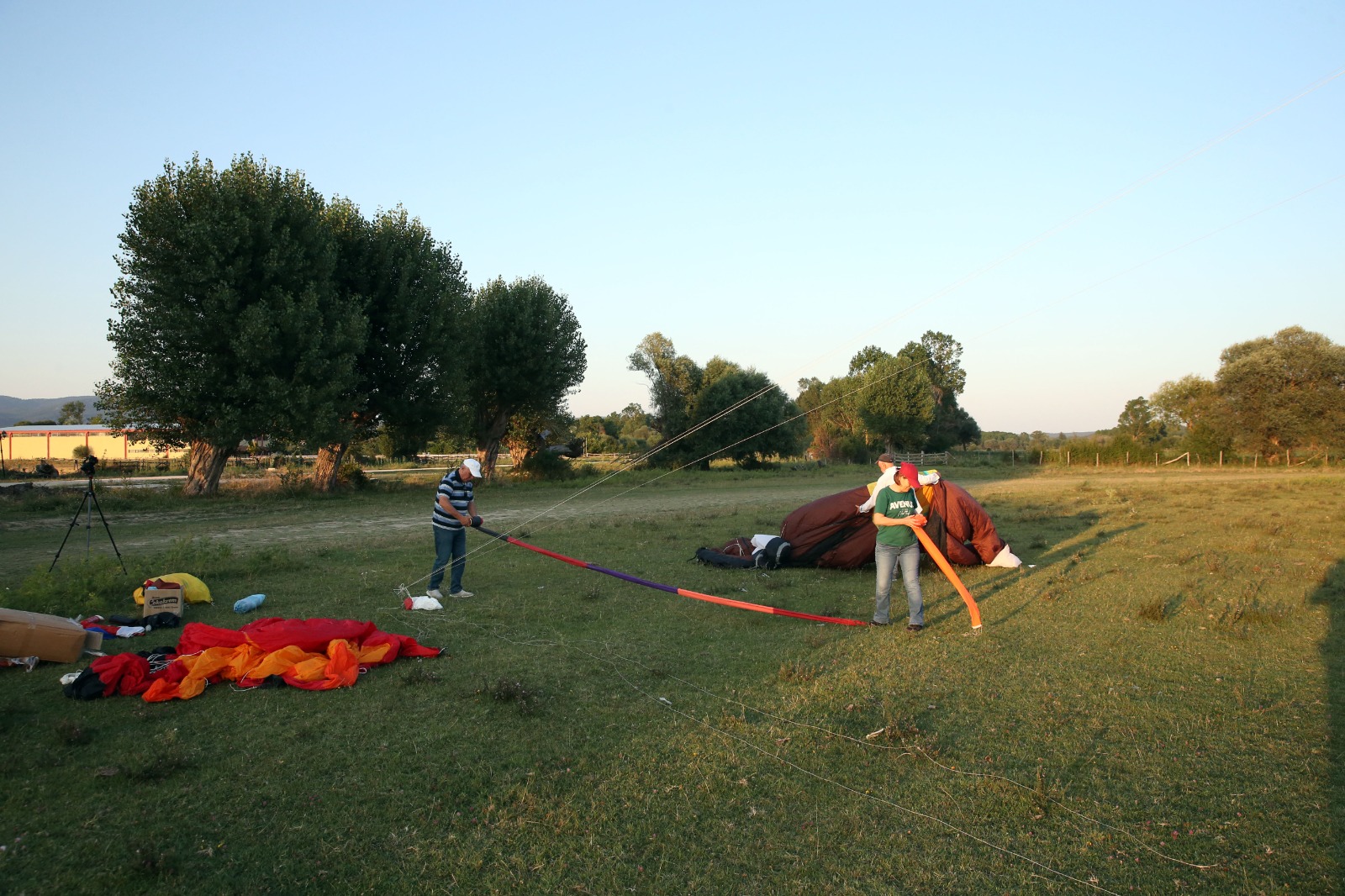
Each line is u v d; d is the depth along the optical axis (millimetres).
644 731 4906
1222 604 8352
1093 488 28000
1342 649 6711
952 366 81250
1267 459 48125
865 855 3531
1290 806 3980
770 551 10891
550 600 8805
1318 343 48062
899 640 7137
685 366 53094
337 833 3658
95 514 20000
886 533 7551
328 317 25156
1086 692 5688
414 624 7660
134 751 4512
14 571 10961
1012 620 7836
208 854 3445
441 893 3215
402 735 4816
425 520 18781
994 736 4875
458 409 30797
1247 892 3252
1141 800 4062
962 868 3430
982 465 55219
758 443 51812
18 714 5066
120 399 22750
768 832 3715
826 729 4930
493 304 36500
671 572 10641
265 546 13609
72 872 3281
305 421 23484
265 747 4602
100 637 6453
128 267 22562
